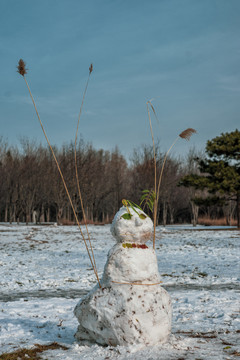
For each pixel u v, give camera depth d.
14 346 5.14
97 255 19.28
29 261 17.33
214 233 31.97
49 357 4.64
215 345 5.08
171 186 53.41
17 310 7.76
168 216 60.28
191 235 30.08
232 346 5.00
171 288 10.66
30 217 57.38
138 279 4.89
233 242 24.12
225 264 15.34
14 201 49.84
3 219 62.12
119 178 57.31
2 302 8.80
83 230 36.50
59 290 10.63
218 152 35.78
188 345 5.01
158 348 4.73
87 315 4.97
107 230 36.78
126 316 4.74
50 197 49.81
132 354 4.54
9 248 23.33
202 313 7.25
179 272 13.77
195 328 6.15
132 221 5.15
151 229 5.27
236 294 9.27
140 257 4.99
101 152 66.50
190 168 58.94
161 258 17.45
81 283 11.74
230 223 48.94
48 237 29.97
